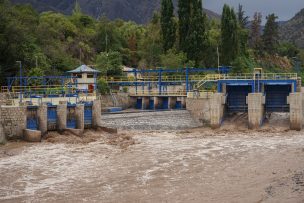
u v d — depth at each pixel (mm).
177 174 40375
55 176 39812
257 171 41000
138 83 91688
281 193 33219
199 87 83688
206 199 32812
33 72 78250
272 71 161125
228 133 67562
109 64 95562
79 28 127938
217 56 118688
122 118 68875
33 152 50000
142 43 129875
